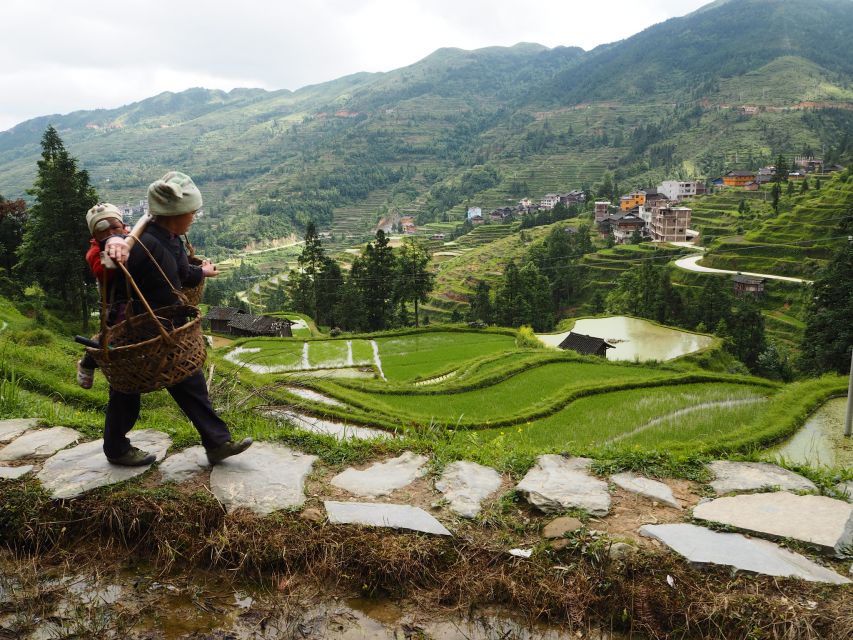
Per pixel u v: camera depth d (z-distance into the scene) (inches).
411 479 167.8
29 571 142.9
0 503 157.5
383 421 674.2
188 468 171.2
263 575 137.8
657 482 161.2
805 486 155.8
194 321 150.4
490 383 983.0
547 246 4072.3
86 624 124.8
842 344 1344.7
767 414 593.6
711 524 137.0
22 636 122.1
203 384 164.2
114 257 129.3
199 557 142.4
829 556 125.5
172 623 124.5
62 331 1455.5
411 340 1654.8
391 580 131.3
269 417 308.3
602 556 126.6
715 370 1646.2
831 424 571.8
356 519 144.3
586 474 166.1
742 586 116.4
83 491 158.4
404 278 2511.1
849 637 103.0
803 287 2605.8
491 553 133.0
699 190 5644.7
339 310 2488.9
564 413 756.6
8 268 2057.1
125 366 140.3
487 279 3927.2
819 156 6776.6
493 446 211.9
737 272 2962.6
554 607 122.4
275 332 2144.4
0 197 2101.4
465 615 124.3
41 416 247.4
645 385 897.5
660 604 117.0
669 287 2659.9
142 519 149.4
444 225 7544.3
